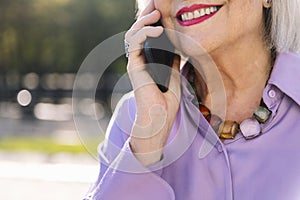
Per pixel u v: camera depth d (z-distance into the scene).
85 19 33.34
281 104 2.33
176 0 2.32
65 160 13.20
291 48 2.42
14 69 34.47
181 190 2.34
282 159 2.27
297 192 2.22
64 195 9.84
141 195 2.27
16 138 18.42
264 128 2.31
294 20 2.40
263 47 2.38
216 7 2.28
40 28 34.31
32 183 10.84
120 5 32.53
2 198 9.70
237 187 2.28
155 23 2.44
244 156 2.30
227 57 2.36
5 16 34.38
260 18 2.34
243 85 2.39
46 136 18.81
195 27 2.29
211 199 2.30
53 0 33.78
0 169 12.25
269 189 2.24
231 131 2.34
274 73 2.34
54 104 27.73
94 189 2.35
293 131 2.29
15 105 27.89
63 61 34.31
